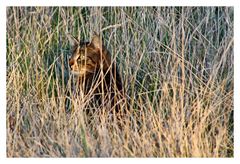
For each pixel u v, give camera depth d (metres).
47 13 23.50
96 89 21.95
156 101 21.39
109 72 22.00
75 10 23.62
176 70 21.72
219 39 23.06
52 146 20.72
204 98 21.92
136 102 22.23
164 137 20.91
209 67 22.56
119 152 20.30
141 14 23.25
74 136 21.23
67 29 23.33
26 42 23.06
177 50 22.64
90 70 21.89
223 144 21.27
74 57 21.84
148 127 21.27
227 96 21.88
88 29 23.69
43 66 22.77
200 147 20.67
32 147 20.83
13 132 21.11
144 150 20.36
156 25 23.09
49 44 23.11
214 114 21.48
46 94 22.09
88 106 21.98
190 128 20.59
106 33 23.45
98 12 23.34
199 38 22.62
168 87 22.31
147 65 22.73
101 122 20.97
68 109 22.06
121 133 20.92
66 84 23.11
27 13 23.36
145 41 22.91
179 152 20.52
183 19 22.45
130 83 22.48
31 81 22.80
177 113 20.80
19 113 22.12
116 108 21.84
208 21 22.98
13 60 22.75
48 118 21.89
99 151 20.55
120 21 23.22
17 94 22.17
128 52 22.31
